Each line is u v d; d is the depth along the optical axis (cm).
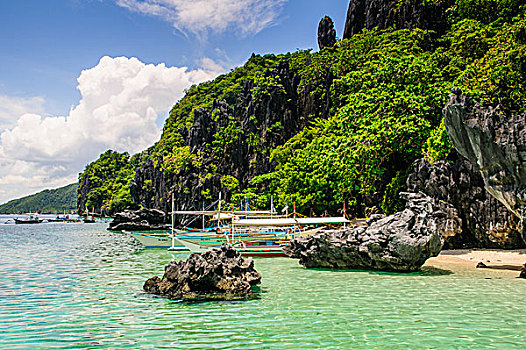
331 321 1535
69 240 6103
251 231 4962
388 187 4266
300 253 3042
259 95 10125
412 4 7562
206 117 10938
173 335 1375
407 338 1337
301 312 1666
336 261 2866
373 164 4256
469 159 2547
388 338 1337
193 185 10006
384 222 2748
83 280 2483
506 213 3139
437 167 3512
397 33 6925
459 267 2788
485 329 1429
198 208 9656
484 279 2366
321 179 5372
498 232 3192
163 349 1241
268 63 15088
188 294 1948
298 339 1329
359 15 9856
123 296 1994
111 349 1247
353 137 4238
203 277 1956
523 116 2241
